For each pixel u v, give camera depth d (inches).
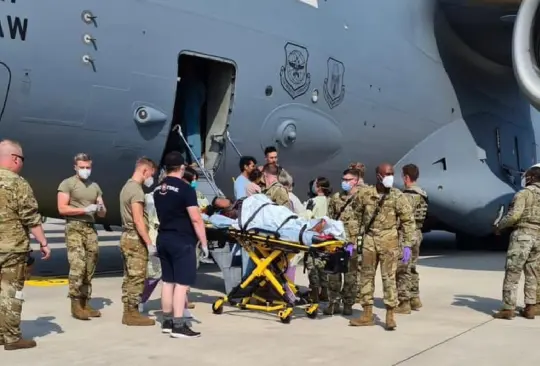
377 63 420.5
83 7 283.7
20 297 194.7
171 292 218.1
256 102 348.8
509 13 442.3
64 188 236.8
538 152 610.5
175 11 312.5
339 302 259.3
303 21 371.6
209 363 180.7
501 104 535.2
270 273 246.8
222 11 331.0
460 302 284.7
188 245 214.1
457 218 478.3
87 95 290.5
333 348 199.6
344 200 260.5
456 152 481.1
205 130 349.1
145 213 247.3
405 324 237.9
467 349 200.7
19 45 268.5
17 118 277.3
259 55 346.3
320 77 379.9
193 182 269.0
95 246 243.4
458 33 478.6
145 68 304.2
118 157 312.2
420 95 457.4
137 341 206.4
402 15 445.7
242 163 294.7
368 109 417.7
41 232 197.9
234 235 246.7
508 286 249.3
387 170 226.2
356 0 412.8
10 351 191.8
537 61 342.3
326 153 398.3
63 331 219.6
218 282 336.2
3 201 189.9
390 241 227.1
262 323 237.3
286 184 285.7
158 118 312.5
